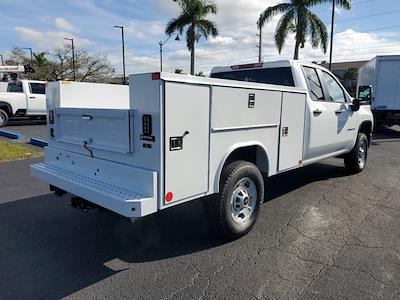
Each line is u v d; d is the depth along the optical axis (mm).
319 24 24828
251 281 3217
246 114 3893
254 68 5723
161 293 3041
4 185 6301
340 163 8234
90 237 4156
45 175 4008
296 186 6297
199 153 3404
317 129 5414
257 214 4254
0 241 4059
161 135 3041
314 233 4254
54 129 4289
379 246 3908
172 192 3209
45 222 4605
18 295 3023
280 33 24969
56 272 3393
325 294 3014
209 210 3842
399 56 14711
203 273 3357
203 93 3352
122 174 3375
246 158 4348
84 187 3424
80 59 41094
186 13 26703
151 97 3045
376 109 15352
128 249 3855
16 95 16094
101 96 4797
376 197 5676
